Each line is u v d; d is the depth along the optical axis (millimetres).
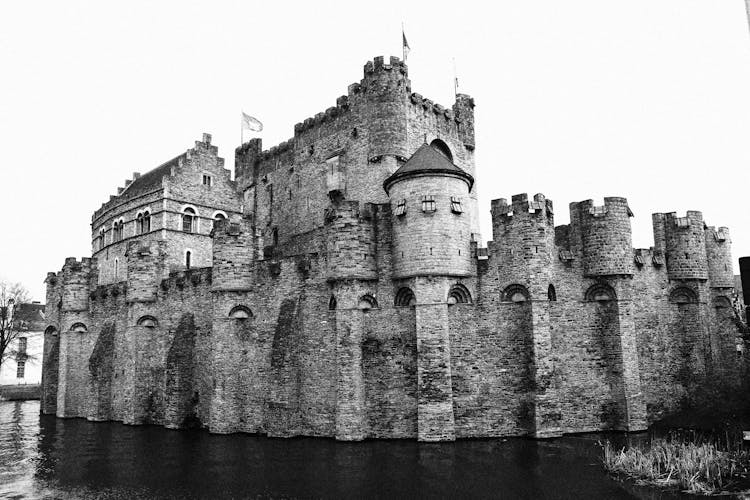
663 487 26625
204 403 46250
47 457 36688
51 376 61750
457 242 38844
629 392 39531
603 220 41281
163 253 52625
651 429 39719
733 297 48250
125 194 71375
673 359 43875
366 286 39906
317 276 41719
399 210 39438
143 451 37531
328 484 28547
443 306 37844
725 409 38750
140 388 50062
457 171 39219
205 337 47188
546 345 37969
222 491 28016
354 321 39188
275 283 43719
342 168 55625
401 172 39500
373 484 28312
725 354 46906
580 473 29078
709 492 25562
